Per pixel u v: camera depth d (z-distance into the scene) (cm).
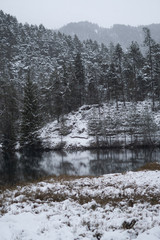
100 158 3706
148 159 3362
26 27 14100
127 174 1867
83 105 7044
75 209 779
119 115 5697
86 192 1089
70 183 1397
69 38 13712
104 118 5281
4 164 3497
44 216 676
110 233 542
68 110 6762
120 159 3500
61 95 6194
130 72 6862
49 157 4106
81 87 7038
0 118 5488
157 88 6112
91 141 5025
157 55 6109
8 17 14412
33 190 1127
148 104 6219
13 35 12569
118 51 6875
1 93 5788
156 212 755
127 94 7100
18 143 5556
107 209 788
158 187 1229
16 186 1381
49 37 13338
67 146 5012
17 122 6025
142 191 1132
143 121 4906
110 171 2648
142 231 562
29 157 4219
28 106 5356
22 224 604
